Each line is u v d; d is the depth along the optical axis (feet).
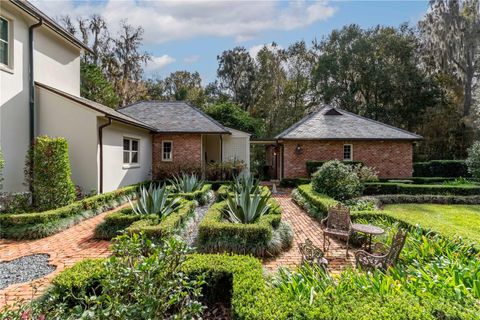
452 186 42.80
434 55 84.17
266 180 72.54
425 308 8.14
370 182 44.88
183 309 8.54
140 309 7.47
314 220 27.48
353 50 96.84
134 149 44.09
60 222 22.74
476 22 75.25
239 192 28.91
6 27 26.78
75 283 10.32
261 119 102.83
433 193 42.57
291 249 19.20
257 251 17.57
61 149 25.49
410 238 16.02
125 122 35.01
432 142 86.07
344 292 9.20
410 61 92.89
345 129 56.90
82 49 38.47
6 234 20.65
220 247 17.62
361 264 13.57
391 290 9.53
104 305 8.38
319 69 101.55
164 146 51.57
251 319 7.79
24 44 28.55
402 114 93.09
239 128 88.53
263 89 112.47
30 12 27.61
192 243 20.02
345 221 19.35
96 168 30.89
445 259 12.62
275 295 8.93
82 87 65.82
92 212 27.30
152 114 55.57
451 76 83.76
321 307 8.11
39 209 24.49
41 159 24.80
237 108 93.61
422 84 88.53
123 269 8.03
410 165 55.52
